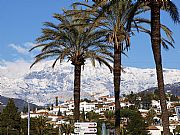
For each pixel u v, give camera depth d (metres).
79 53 28.34
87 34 27.69
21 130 80.00
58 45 28.77
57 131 83.06
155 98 163.38
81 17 24.80
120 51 23.61
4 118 79.81
